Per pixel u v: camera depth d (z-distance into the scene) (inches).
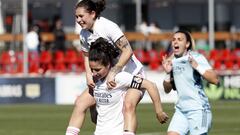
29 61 2456.9
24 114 1873.8
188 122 956.0
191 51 967.6
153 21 3004.4
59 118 1769.2
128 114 842.2
